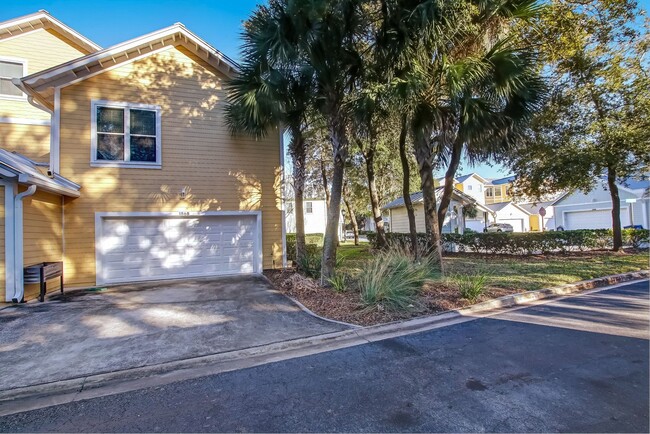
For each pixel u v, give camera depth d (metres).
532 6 6.96
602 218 22.25
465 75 6.72
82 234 8.98
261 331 5.04
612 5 10.31
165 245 9.88
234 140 10.69
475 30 7.02
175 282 9.29
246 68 7.88
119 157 9.43
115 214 9.30
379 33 7.51
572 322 5.21
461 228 20.80
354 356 4.17
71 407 3.15
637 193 20.25
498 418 2.72
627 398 2.96
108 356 4.20
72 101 9.05
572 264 11.01
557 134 12.57
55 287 8.35
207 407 3.06
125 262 9.45
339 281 7.21
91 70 9.23
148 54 9.81
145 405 3.14
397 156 16.22
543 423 2.64
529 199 15.49
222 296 7.42
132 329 5.21
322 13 6.59
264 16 7.19
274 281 9.16
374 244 17.70
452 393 3.15
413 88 6.64
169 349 4.40
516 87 7.18
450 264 11.61
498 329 5.01
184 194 10.05
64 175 8.86
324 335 4.83
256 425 2.74
